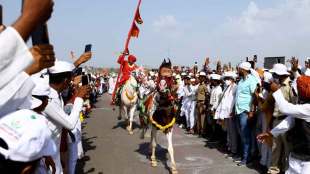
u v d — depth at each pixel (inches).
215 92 363.3
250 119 283.0
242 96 281.7
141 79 556.4
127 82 442.3
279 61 351.9
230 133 320.2
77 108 133.8
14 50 50.1
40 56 59.1
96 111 687.1
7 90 59.6
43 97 106.7
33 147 65.2
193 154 324.8
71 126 128.7
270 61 369.4
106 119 567.8
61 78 139.6
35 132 65.9
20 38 50.3
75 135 198.2
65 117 126.7
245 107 279.3
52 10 53.4
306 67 309.7
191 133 431.2
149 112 275.7
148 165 290.4
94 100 874.1
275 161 247.1
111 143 379.9
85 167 286.0
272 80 243.3
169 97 259.9
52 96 126.7
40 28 64.7
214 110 360.5
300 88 146.2
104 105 815.1
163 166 286.8
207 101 397.1
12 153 62.7
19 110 69.9
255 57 349.7
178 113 496.7
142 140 395.5
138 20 335.0
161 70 264.1
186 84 451.5
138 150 345.1
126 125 485.4
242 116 281.9
